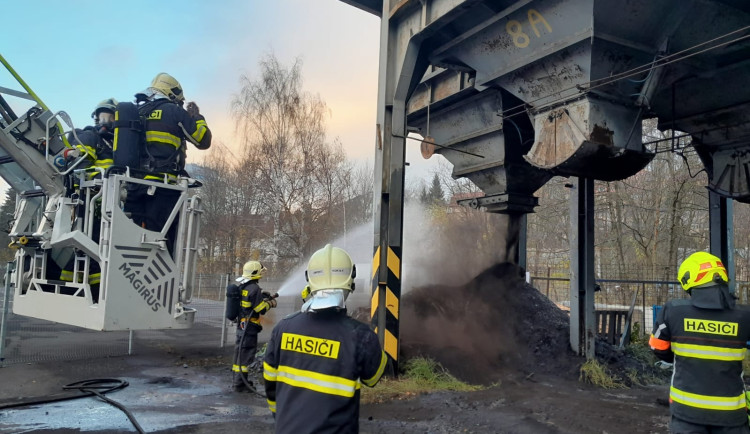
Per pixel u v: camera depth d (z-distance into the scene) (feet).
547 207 100.01
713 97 26.50
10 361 27.07
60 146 27.84
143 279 24.63
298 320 8.63
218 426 17.76
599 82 21.15
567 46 21.02
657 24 20.58
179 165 27.53
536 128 23.70
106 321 23.24
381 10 29.55
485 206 34.76
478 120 32.91
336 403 8.07
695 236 82.89
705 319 11.95
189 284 26.86
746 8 20.71
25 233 27.76
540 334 30.32
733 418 11.48
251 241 107.24
